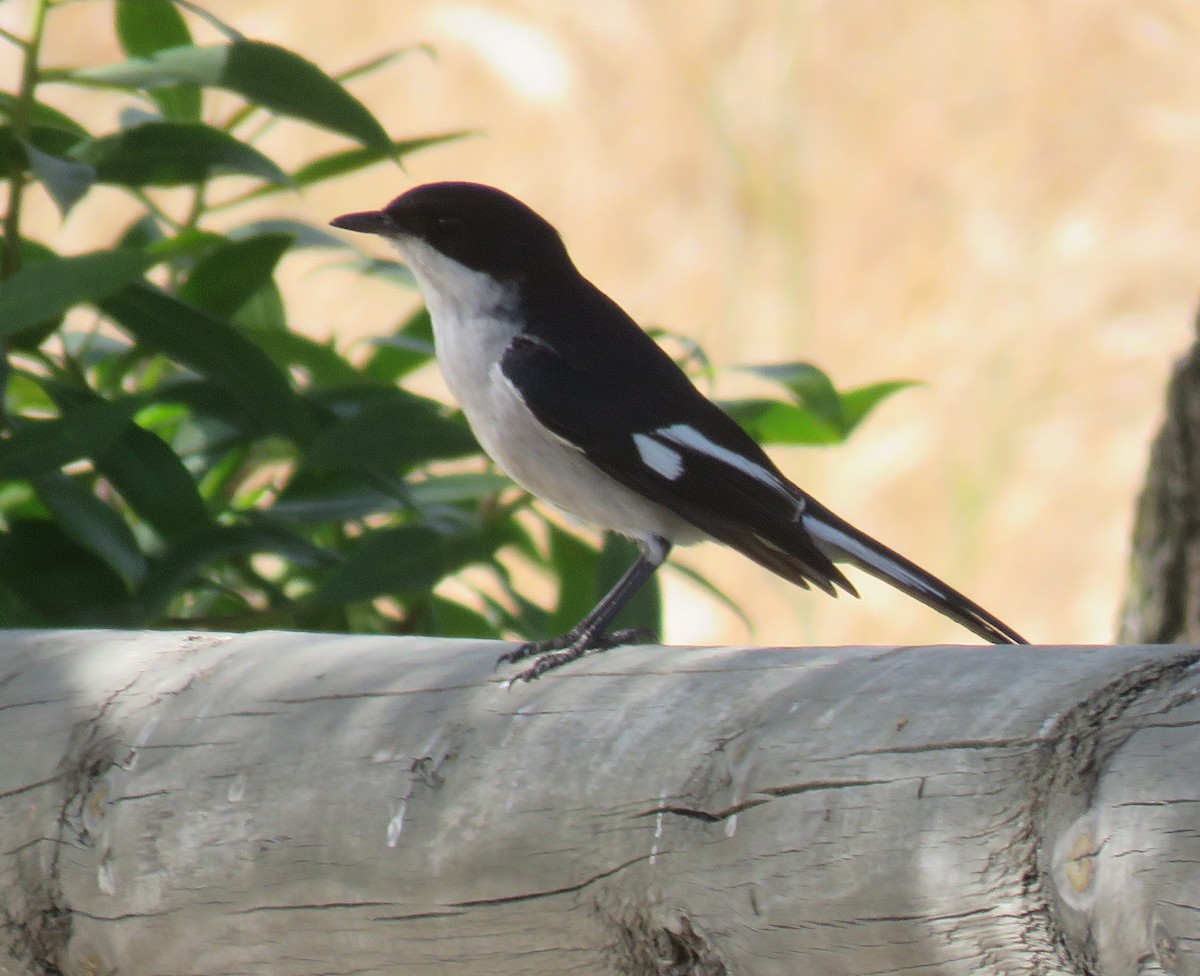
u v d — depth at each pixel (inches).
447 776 176.9
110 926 196.4
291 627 310.8
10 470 257.6
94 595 275.9
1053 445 700.0
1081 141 795.4
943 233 781.3
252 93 265.3
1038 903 141.1
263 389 273.4
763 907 156.2
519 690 179.2
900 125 820.6
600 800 167.2
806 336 765.3
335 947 183.6
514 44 892.6
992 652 156.0
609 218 829.2
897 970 150.1
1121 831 136.1
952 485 698.2
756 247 802.2
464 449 286.7
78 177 248.7
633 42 885.2
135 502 279.1
